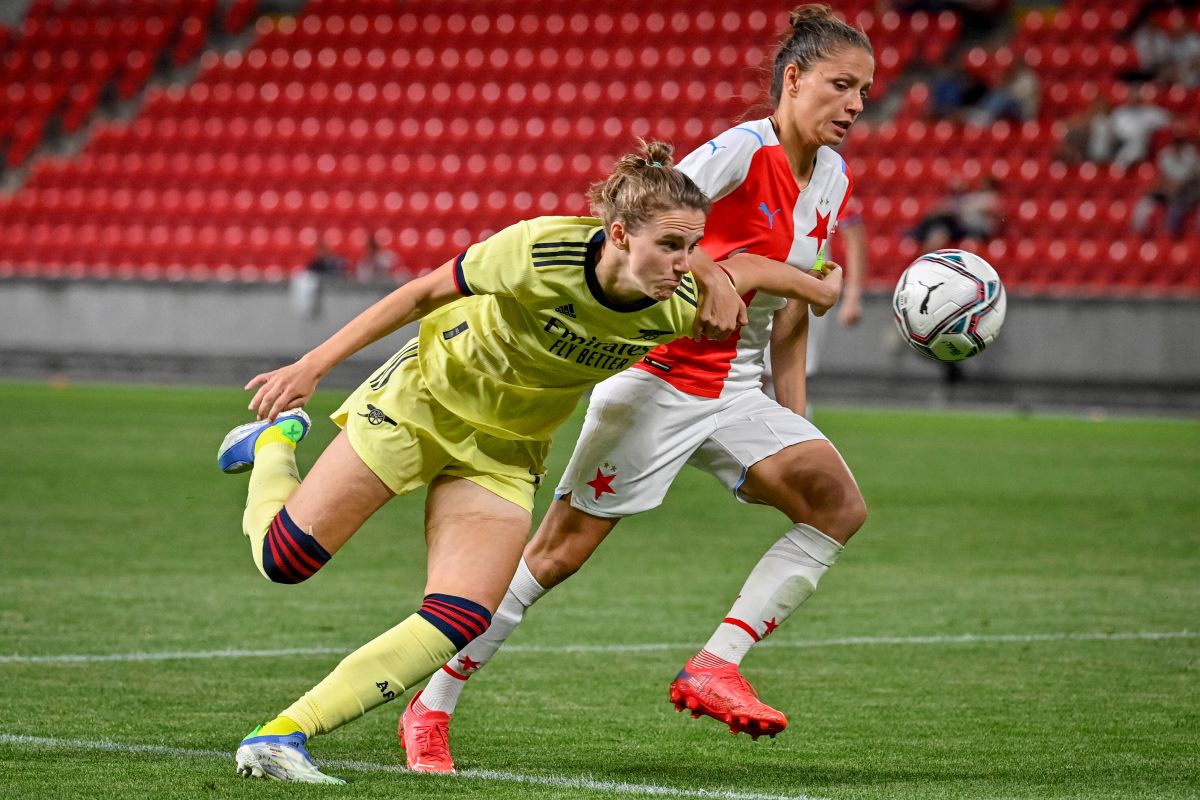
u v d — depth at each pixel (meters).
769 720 16.33
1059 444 58.56
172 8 107.12
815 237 18.17
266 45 103.56
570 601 27.91
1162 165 80.19
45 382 83.88
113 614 25.45
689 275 15.28
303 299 81.69
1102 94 84.00
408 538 36.03
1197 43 87.81
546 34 98.81
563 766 16.28
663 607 27.34
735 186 17.41
